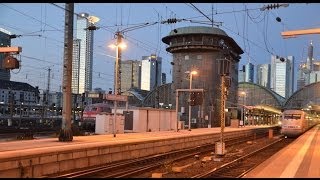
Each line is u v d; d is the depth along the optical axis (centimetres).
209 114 8962
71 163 2175
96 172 2058
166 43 10275
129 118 4866
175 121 5247
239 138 5691
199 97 5206
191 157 3091
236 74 11231
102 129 4219
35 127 5594
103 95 3431
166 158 2948
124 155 2719
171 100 10612
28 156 1848
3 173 1703
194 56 9650
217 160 2727
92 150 2362
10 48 2352
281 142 4800
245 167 2336
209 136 4616
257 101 13388
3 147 2205
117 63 3706
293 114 5631
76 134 3888
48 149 2033
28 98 12838
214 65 9512
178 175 2006
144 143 3006
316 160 2481
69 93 2736
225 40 9688
